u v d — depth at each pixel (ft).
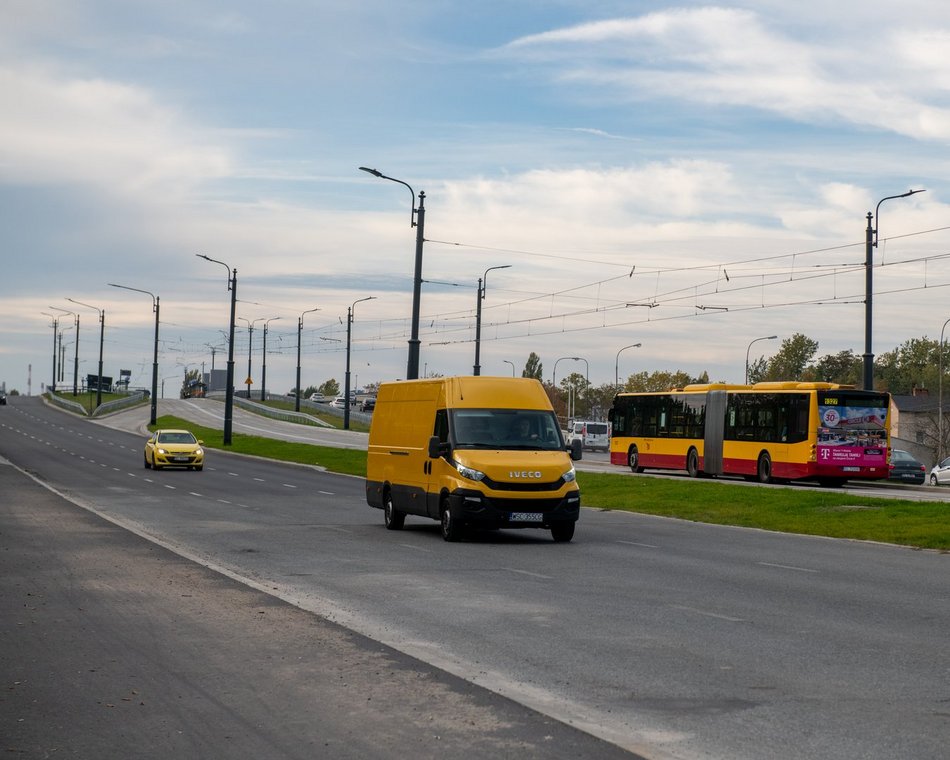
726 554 63.26
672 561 59.16
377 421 84.53
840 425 131.85
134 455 216.13
